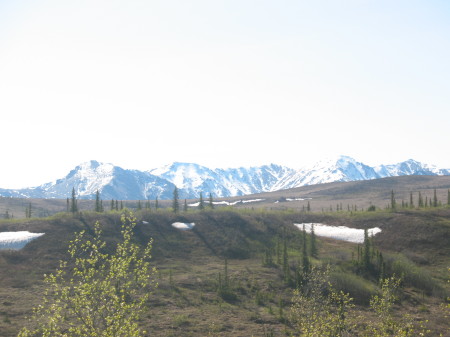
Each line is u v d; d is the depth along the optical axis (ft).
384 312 111.04
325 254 269.03
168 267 245.86
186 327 146.61
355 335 108.78
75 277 210.18
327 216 376.07
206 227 337.31
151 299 177.58
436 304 183.11
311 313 119.14
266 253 270.87
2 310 154.20
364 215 352.49
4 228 293.02
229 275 226.79
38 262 233.96
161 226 328.70
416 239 278.67
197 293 194.39
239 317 163.12
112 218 325.62
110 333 67.67
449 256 249.34
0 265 222.48
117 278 75.51
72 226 298.56
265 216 374.02
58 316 71.15
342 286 188.44
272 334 140.05
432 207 370.53
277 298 190.90
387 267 222.89
